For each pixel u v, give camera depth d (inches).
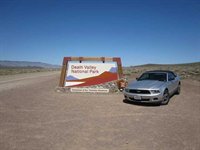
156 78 444.5
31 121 283.3
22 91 558.6
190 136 228.8
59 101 426.0
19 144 206.2
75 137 225.6
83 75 562.6
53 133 237.8
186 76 1053.2
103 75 561.0
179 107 372.8
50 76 1259.8
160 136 229.0
